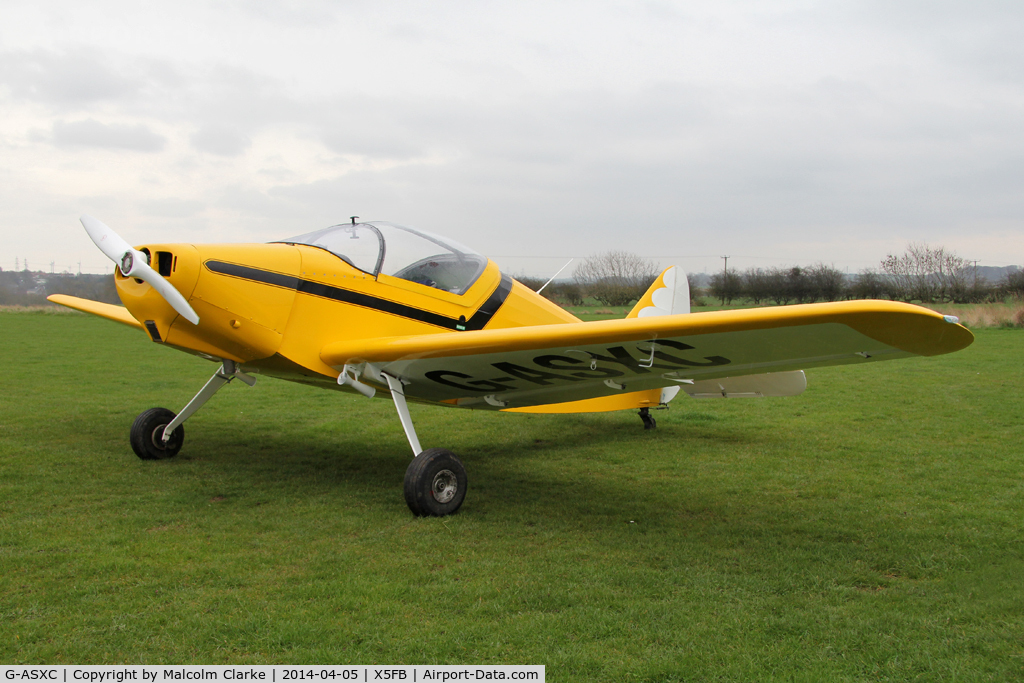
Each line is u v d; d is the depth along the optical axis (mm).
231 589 2947
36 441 6094
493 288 5465
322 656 2365
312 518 4078
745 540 3803
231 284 4207
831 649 2486
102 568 3139
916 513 4383
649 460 6004
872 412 8359
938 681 2281
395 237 5074
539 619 2691
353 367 4547
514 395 5188
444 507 4180
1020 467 5633
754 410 8758
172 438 5598
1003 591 3051
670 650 2463
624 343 3688
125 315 6738
